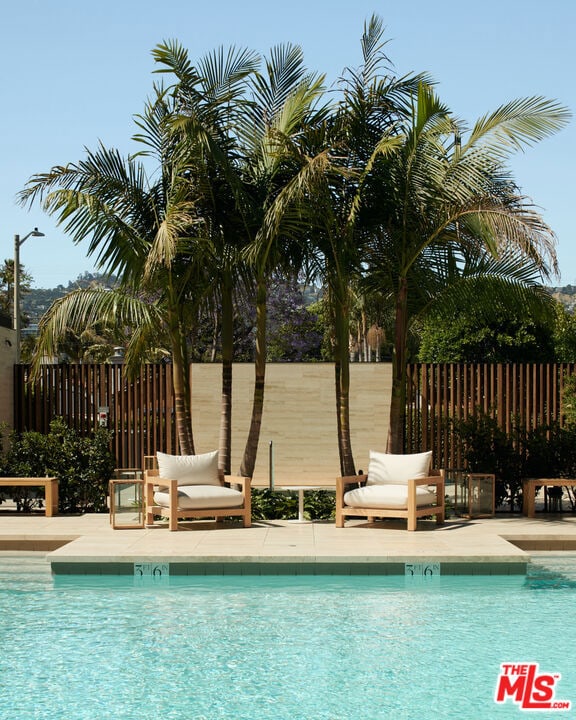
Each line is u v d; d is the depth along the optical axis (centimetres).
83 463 1240
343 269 1167
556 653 623
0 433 1274
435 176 1137
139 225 1190
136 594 805
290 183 1066
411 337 2989
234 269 1195
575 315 2450
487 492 1180
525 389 1455
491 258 1185
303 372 1551
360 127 1158
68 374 1479
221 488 1097
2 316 1477
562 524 1116
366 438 1541
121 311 1138
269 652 628
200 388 1541
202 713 512
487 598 789
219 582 852
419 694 542
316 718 504
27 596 798
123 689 553
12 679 573
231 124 1177
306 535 1019
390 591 816
